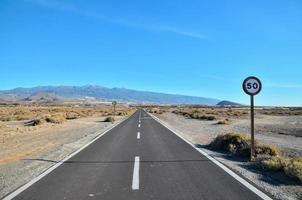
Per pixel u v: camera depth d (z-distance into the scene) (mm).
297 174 9727
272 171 11180
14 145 20078
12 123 42500
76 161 13688
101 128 33906
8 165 13047
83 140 22281
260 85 13672
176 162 13172
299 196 8133
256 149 14398
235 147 15695
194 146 18438
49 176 10766
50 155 15508
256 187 9023
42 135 26484
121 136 24766
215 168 11852
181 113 77125
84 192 8719
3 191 9008
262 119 49844
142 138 23094
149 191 8711
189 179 10094
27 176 10859
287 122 41281
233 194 8336
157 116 67500
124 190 8852
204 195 8266
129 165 12602
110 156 14969
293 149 16625
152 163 12992
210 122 43094
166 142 20547
